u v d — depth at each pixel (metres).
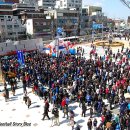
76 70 31.11
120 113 19.42
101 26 82.25
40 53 46.69
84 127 19.31
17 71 31.98
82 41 77.69
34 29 89.56
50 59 38.59
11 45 49.50
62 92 23.16
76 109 22.66
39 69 30.67
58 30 57.53
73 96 24.50
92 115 21.02
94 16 124.62
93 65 34.16
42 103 24.45
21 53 35.69
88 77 27.88
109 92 23.52
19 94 27.25
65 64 34.62
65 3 133.75
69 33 106.12
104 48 61.94
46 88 27.17
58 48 45.44
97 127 17.27
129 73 29.45
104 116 18.23
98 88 25.27
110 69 32.66
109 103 22.44
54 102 22.69
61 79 27.05
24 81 27.25
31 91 27.92
